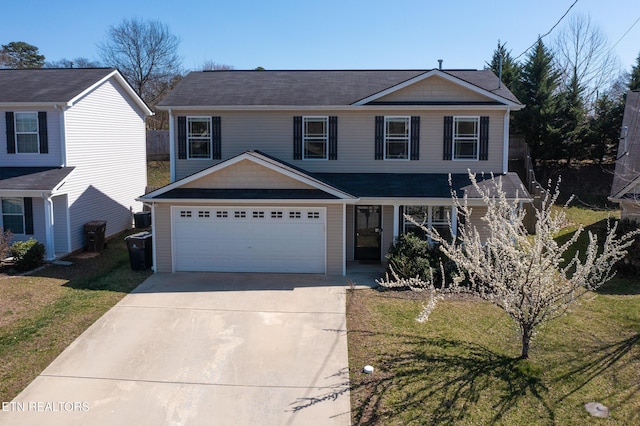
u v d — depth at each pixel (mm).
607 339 9398
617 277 13695
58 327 10109
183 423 6980
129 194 21766
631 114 19047
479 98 15734
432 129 15922
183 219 14367
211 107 15969
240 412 7254
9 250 14539
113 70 19344
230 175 14453
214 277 13898
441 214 15328
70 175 16141
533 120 25281
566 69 33250
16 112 16359
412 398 7480
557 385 7750
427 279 12523
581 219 20297
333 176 16031
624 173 15953
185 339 9688
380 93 15664
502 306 8242
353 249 16016
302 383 8047
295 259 14367
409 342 9453
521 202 14367
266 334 9945
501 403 7289
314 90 17219
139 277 13906
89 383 8008
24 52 51531
